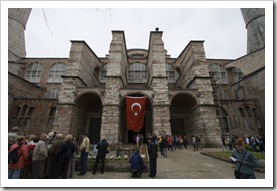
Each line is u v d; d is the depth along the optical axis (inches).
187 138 971.3
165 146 544.7
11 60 1323.8
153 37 978.7
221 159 470.9
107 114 804.6
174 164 424.2
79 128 921.5
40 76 1317.7
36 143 282.8
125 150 482.6
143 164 334.0
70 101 843.4
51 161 268.5
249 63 1129.4
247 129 952.9
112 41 979.3
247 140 733.9
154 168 307.6
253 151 704.4
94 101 1056.2
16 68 1317.7
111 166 346.6
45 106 1003.3
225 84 1291.8
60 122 801.6
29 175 269.6
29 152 270.7
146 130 997.8
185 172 346.6
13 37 1393.9
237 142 195.2
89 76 1082.1
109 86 861.2
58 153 266.2
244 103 1008.9
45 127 957.2
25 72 1332.4
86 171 328.2
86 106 1021.2
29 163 267.4
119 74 895.7
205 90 869.8
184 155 572.7
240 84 1182.3
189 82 976.3
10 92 994.7
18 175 228.8
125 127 992.9
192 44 971.3
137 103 805.2
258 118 984.3
